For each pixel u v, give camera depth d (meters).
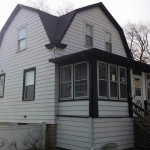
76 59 11.86
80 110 11.50
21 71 15.56
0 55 18.00
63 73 12.79
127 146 12.05
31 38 15.13
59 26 14.61
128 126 12.36
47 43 13.69
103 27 16.50
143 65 13.50
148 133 11.80
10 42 17.12
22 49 15.75
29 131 12.20
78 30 14.58
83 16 15.15
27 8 15.80
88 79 11.35
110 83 12.07
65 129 11.99
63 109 12.41
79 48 14.38
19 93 15.46
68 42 13.76
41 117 13.36
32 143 12.17
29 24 15.53
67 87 12.44
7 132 11.41
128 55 18.14
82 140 10.99
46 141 12.62
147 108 14.95
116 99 12.22
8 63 16.98
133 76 14.60
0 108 17.11
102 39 16.22
